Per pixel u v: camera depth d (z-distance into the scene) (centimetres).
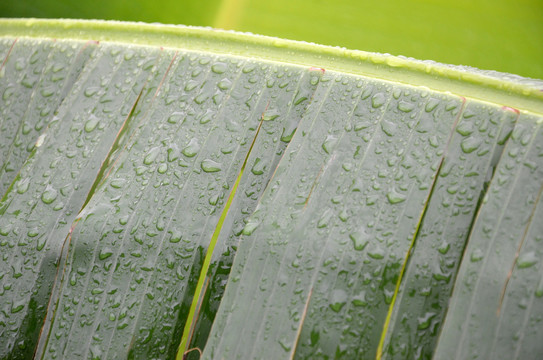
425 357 98
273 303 99
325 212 100
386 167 101
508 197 99
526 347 96
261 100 104
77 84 108
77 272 101
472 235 98
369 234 99
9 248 103
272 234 100
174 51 107
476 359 97
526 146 100
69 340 101
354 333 98
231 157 103
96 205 102
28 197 104
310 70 104
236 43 106
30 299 102
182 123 104
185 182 102
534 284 97
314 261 99
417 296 98
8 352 102
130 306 100
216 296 101
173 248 101
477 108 101
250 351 98
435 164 100
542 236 98
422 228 99
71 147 106
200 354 100
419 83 103
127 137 105
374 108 102
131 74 107
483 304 97
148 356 100
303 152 102
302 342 98
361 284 98
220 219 101
